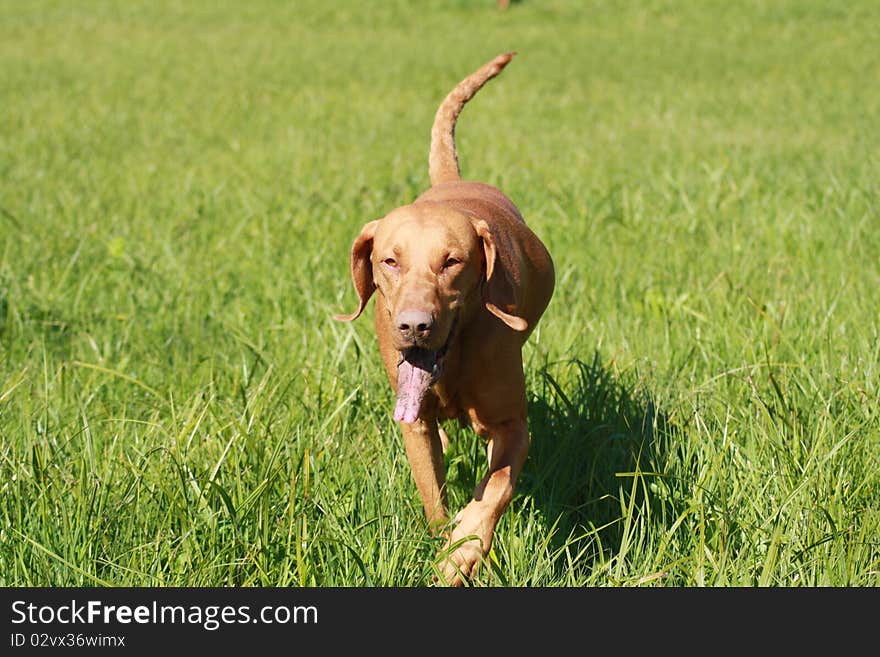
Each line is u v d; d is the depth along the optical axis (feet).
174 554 17.94
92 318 29.78
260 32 130.11
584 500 21.39
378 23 138.21
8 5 149.18
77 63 99.91
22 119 68.44
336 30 132.36
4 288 31.30
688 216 39.58
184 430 20.20
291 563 18.12
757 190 43.52
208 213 41.78
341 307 28.76
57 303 30.76
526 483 21.53
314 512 19.30
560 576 18.70
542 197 42.60
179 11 147.23
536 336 26.81
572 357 25.55
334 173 50.21
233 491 19.19
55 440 21.08
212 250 35.86
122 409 23.16
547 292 22.91
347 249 35.35
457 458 22.02
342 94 82.38
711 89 84.17
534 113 73.00
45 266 33.94
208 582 17.56
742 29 126.31
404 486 20.71
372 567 18.07
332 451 20.89
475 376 18.74
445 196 22.84
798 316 27.66
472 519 18.17
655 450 21.47
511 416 19.40
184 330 28.86
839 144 57.93
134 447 20.34
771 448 20.65
